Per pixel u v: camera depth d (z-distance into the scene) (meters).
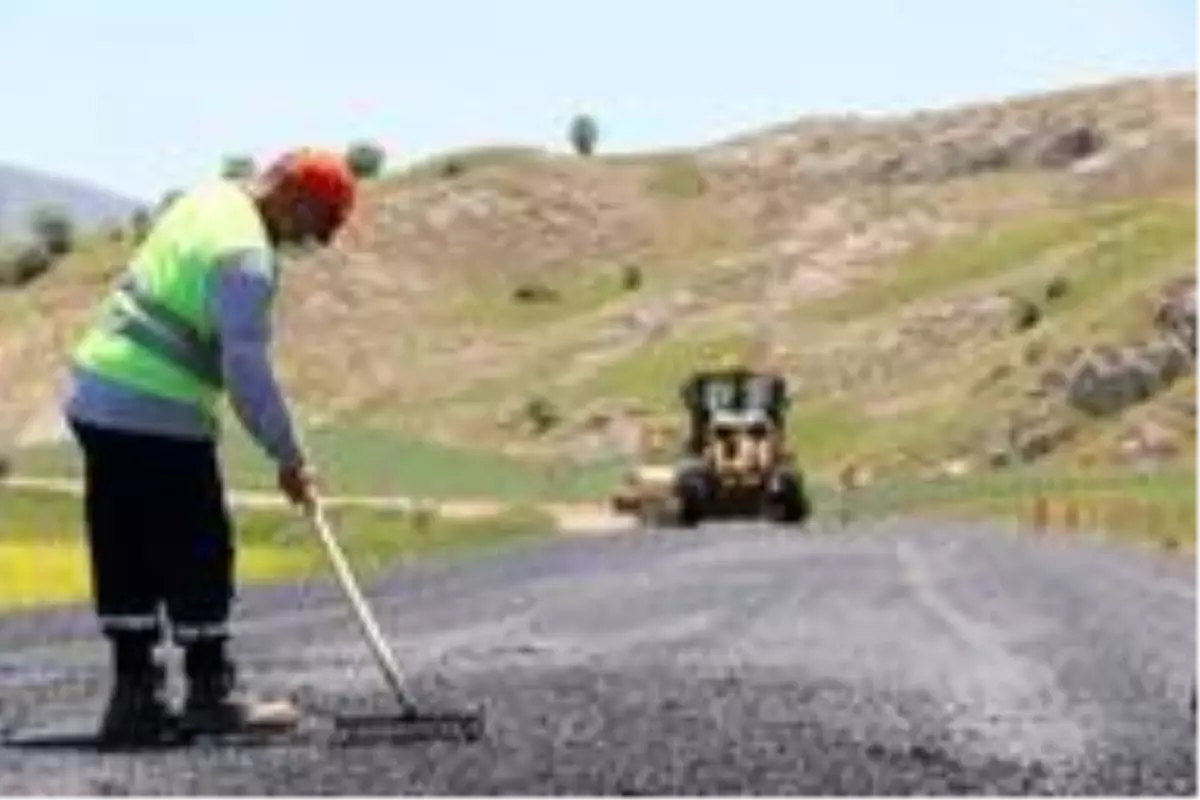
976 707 22.23
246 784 15.39
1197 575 59.97
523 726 18.58
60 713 20.22
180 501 18.16
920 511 163.50
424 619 34.94
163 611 19.20
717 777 16.22
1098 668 27.66
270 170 18.19
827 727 19.44
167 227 18.20
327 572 58.91
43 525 157.50
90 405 18.09
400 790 15.22
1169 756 19.02
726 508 113.06
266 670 24.39
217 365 18.25
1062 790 16.75
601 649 28.09
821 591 43.94
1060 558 63.53
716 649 28.34
